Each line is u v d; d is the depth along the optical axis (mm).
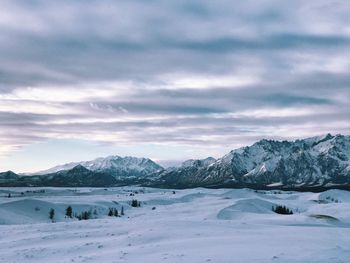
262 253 29234
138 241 40844
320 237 39438
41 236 48375
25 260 34812
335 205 167875
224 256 28547
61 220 158125
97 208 196625
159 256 30469
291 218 83625
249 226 51344
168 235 43188
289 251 29922
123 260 30234
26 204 166125
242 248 31906
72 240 45469
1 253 38344
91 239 45562
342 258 27359
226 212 121000
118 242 41000
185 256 29484
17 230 57219
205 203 179750
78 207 191125
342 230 46875
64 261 32344
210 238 39188
